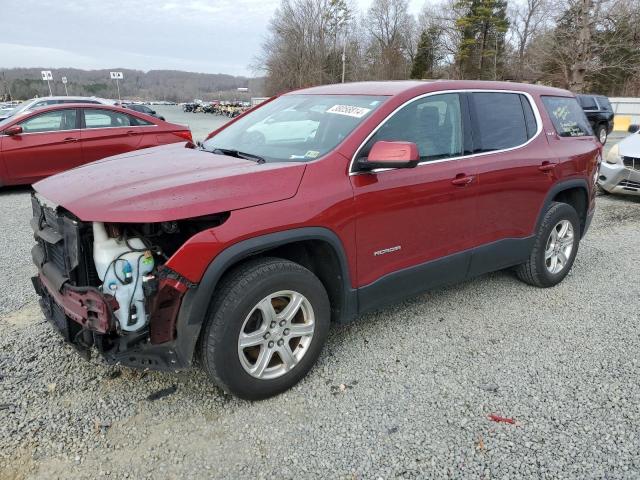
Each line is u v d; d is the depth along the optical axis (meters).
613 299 4.43
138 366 2.61
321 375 3.18
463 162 3.62
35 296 4.27
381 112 3.22
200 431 2.66
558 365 3.34
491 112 3.95
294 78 69.19
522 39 57.12
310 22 67.94
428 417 2.79
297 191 2.81
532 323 3.95
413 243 3.39
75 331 2.80
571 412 2.85
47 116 8.48
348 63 69.12
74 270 2.56
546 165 4.23
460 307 4.22
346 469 2.41
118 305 2.50
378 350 3.49
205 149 3.80
